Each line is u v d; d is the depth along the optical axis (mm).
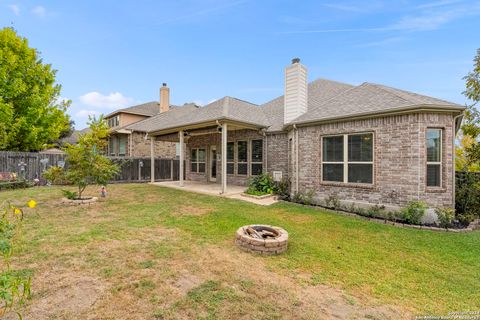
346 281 3480
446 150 6812
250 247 4426
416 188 6734
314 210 7973
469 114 8383
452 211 6473
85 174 8500
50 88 16391
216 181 15234
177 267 3758
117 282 3275
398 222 6668
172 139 17109
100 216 6793
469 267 3979
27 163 13352
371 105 7848
